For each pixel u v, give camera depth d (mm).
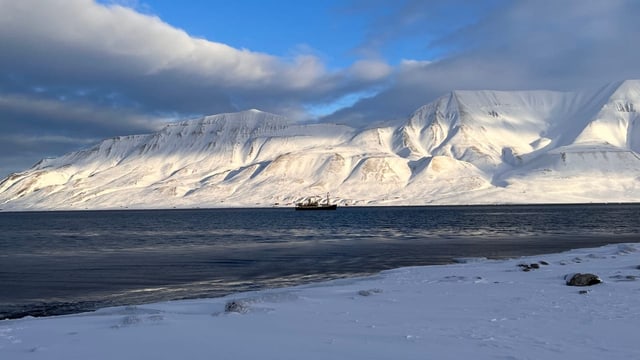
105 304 31109
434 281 31797
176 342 16516
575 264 38250
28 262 55938
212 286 37156
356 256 55469
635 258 41250
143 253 64688
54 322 20359
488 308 22078
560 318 19609
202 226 136000
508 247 64375
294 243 75625
